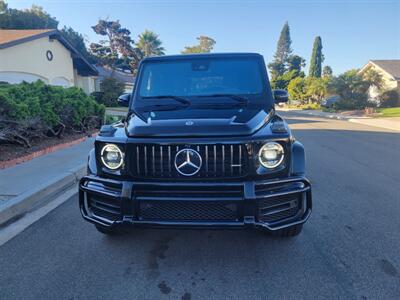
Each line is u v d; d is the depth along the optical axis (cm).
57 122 944
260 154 284
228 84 390
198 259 330
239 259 329
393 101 3266
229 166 282
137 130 298
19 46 1603
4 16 3453
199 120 304
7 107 727
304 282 289
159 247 356
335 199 506
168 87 394
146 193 289
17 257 337
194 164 281
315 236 378
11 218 440
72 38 4494
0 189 518
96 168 324
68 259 332
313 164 757
